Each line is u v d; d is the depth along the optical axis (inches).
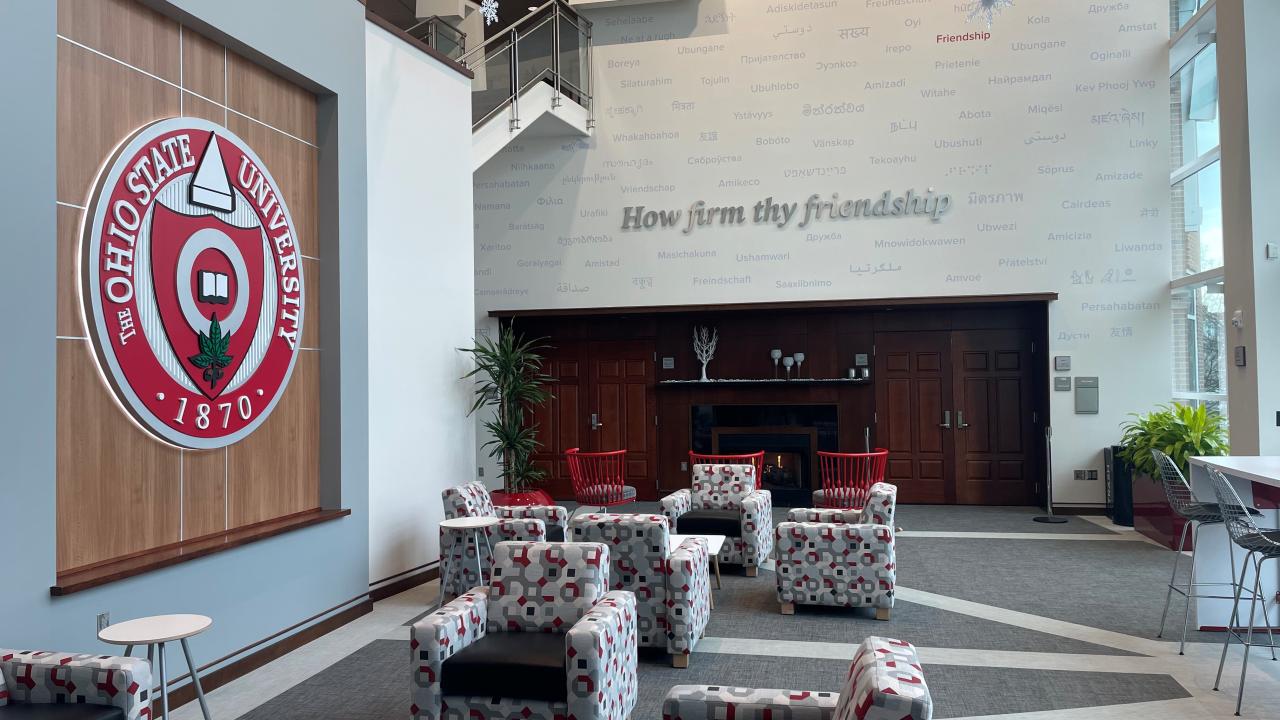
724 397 446.0
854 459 432.1
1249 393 290.2
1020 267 408.5
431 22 315.6
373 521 262.1
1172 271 396.2
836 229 423.8
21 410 146.6
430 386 292.0
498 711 140.9
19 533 145.3
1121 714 162.6
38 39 151.5
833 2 424.2
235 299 202.1
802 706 105.0
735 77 432.1
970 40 412.8
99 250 166.6
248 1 203.8
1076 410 402.0
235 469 204.4
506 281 452.1
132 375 173.3
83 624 155.7
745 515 285.3
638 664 196.2
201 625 140.0
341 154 240.7
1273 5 286.5
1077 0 403.9
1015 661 194.2
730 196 432.8
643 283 440.1
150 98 182.4
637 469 453.1
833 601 232.7
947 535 350.0
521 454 332.8
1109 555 308.7
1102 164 402.0
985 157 411.5
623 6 442.3
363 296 249.3
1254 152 286.4
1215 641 207.2
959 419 427.5
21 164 148.0
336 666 197.5
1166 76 396.8
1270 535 164.4
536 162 449.1
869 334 436.5
